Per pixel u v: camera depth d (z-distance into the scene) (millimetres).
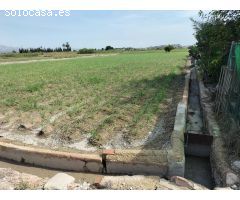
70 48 93688
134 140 7957
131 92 13859
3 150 7230
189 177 6738
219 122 9070
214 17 12969
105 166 6504
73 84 16375
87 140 7969
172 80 18766
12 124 9219
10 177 5977
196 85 18188
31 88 14312
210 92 13297
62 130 8492
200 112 11938
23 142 7930
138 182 5777
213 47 12812
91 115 9805
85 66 29734
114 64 32625
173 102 12188
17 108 10820
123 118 9500
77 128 8633
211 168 7094
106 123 9031
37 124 9180
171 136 7801
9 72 23047
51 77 19438
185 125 9289
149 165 6324
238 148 6711
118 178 5910
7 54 67125
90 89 14812
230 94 8562
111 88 15172
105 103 11516
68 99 12508
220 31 12250
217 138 7715
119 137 8172
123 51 95438
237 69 8086
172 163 6293
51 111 10438
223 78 9969
